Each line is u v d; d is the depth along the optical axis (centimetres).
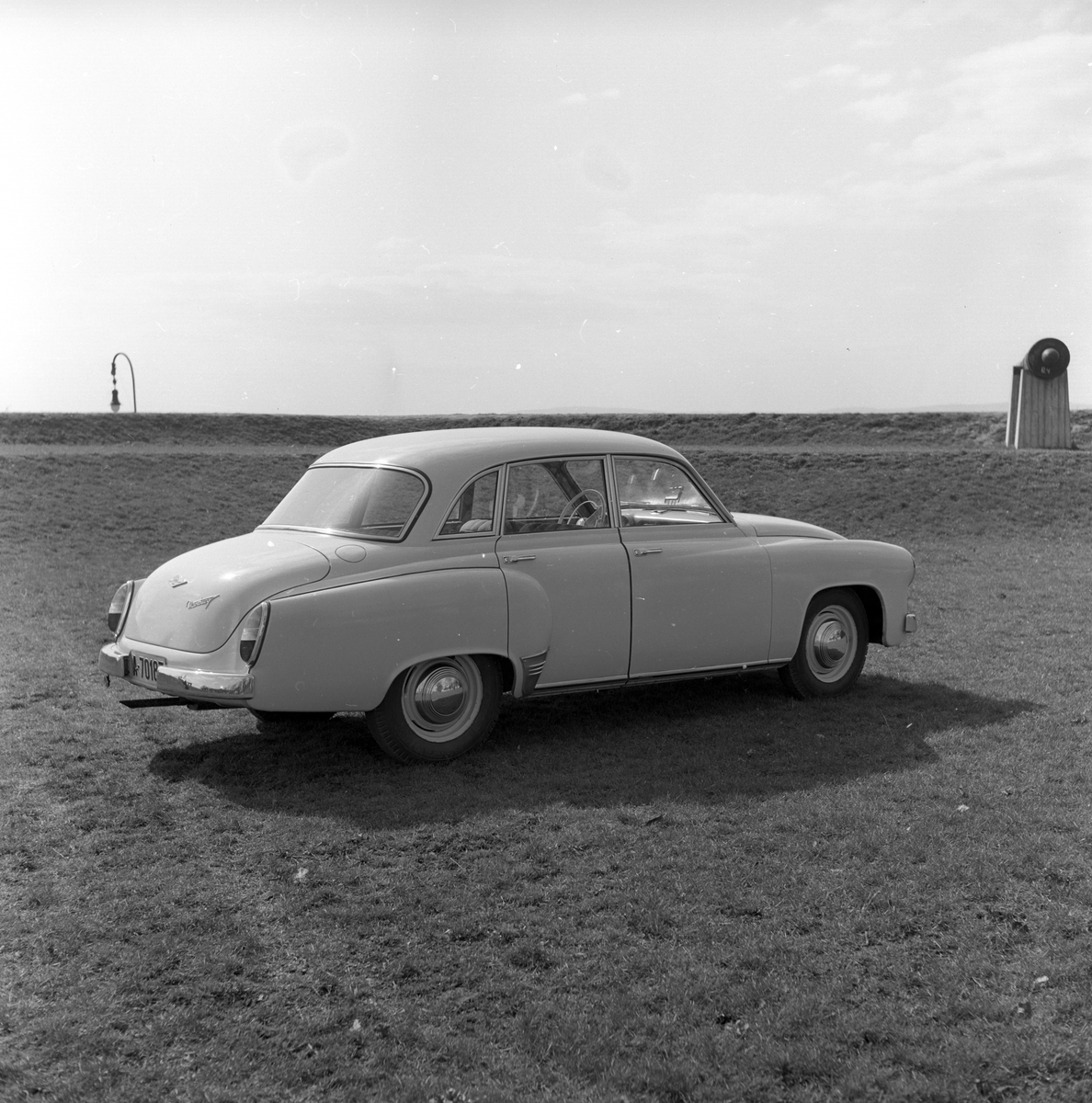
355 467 595
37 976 347
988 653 827
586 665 589
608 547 597
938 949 360
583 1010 326
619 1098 286
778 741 591
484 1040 313
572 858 434
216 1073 298
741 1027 317
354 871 420
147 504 1700
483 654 560
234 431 2672
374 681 523
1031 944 362
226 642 513
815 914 385
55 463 1870
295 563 529
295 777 532
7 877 419
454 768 545
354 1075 296
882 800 494
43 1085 293
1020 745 579
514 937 370
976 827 457
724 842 447
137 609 561
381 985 342
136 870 424
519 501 581
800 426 2953
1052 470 2052
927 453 2189
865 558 689
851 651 700
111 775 533
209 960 355
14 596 1052
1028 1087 289
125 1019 323
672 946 363
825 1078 294
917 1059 299
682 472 645
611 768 545
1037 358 2392
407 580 532
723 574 630
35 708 650
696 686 720
